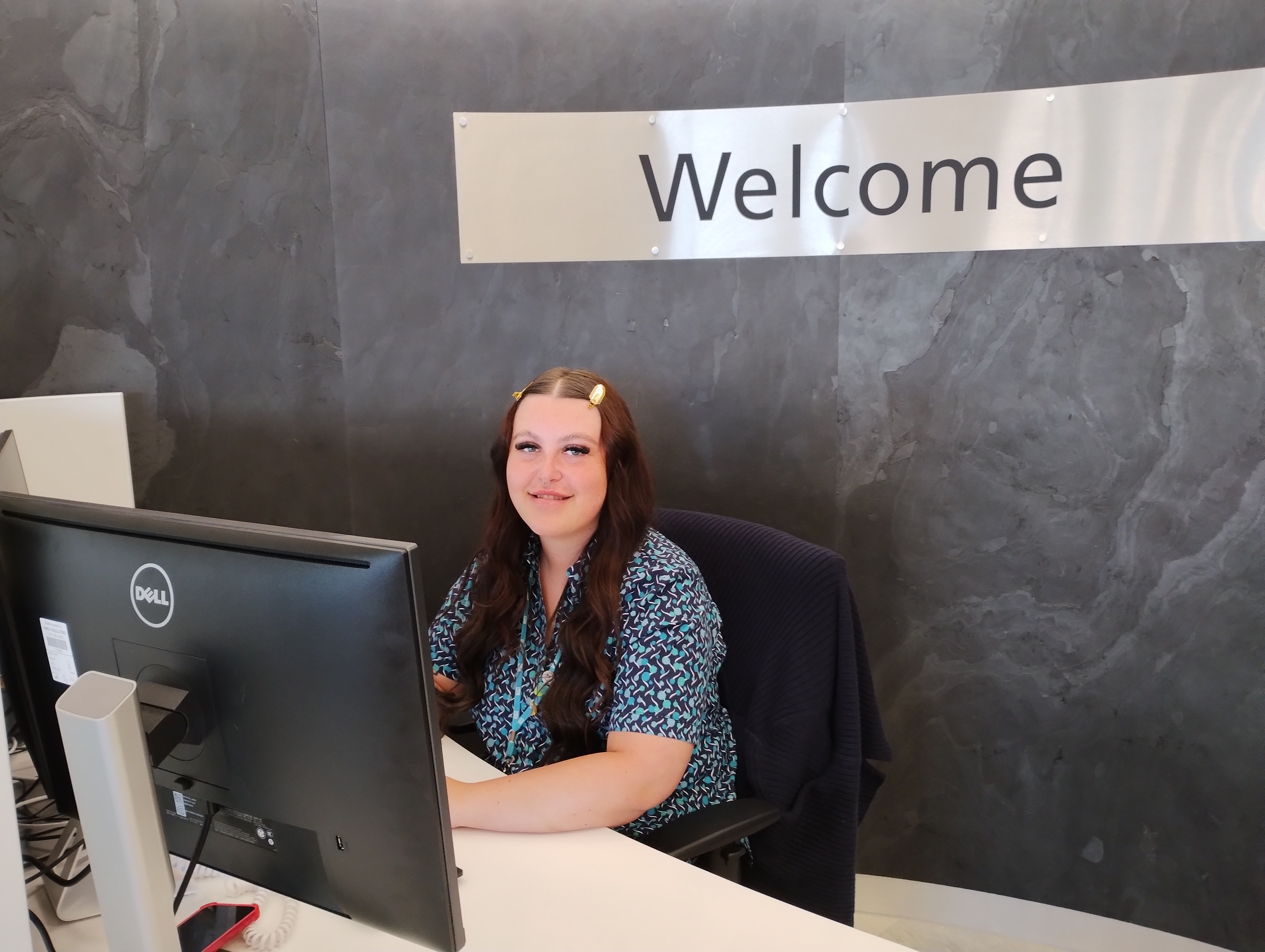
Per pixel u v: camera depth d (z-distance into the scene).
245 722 0.79
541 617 1.49
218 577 0.77
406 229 2.05
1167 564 1.96
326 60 1.98
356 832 0.78
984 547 2.06
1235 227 1.79
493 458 1.48
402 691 0.72
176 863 1.04
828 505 2.11
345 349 2.10
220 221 1.97
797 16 1.92
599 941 0.93
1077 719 2.08
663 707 1.28
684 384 2.10
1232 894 2.03
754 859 1.52
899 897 2.27
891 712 2.18
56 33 1.82
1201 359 1.86
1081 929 2.16
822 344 2.04
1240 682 1.95
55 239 1.88
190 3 1.88
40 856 1.03
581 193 2.02
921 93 1.90
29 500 0.87
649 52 1.96
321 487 2.14
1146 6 1.77
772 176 1.98
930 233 1.94
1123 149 1.82
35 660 0.91
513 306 2.08
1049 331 1.93
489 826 1.13
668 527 1.65
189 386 2.01
